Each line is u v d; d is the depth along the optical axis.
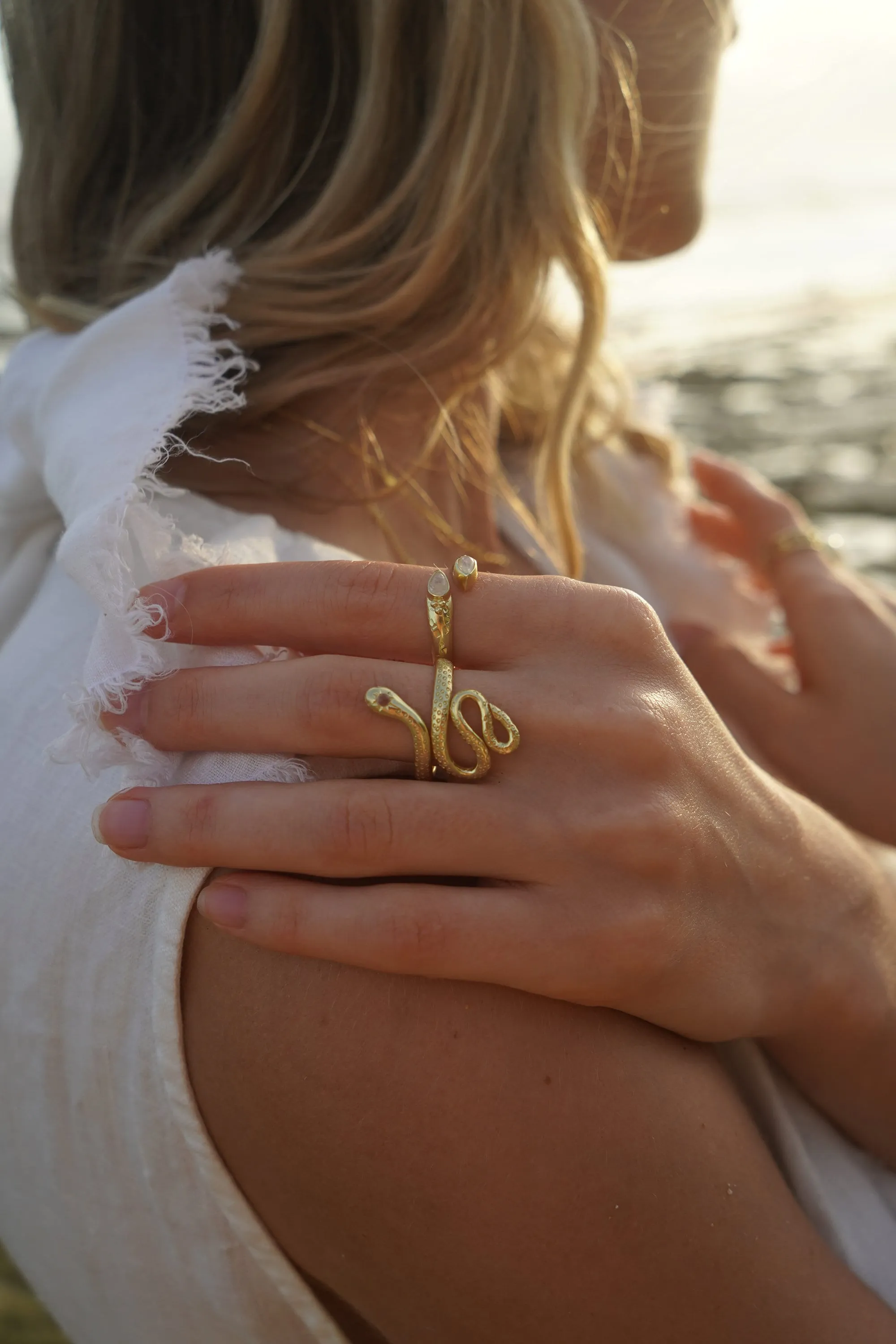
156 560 0.29
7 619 0.36
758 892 0.30
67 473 0.30
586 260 0.35
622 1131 0.27
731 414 2.57
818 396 2.69
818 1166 0.33
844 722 0.44
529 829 0.27
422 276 0.33
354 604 0.28
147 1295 0.31
